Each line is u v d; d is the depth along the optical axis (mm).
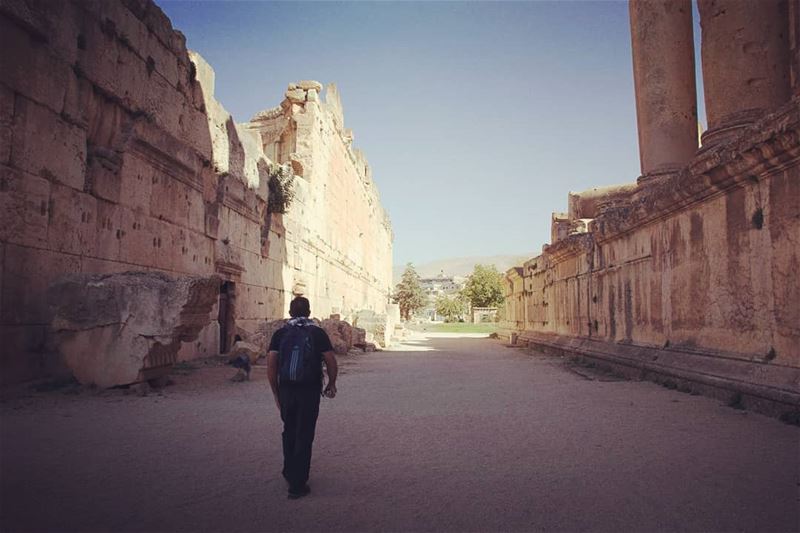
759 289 8766
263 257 20531
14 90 8641
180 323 9117
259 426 6895
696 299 10773
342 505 4203
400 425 7223
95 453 5477
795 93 10117
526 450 5879
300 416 4504
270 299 21266
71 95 9945
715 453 5703
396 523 3859
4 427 6418
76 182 10148
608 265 15844
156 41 12820
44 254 9297
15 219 8664
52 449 5570
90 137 10820
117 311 9102
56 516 3885
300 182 25453
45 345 9203
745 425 7121
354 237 41031
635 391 10461
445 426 7156
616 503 4242
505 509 4125
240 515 3980
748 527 3777
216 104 16469
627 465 5277
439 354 21594
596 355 15586
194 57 14953
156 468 5051
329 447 6016
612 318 15484
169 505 4145
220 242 16672
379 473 5039
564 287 20859
